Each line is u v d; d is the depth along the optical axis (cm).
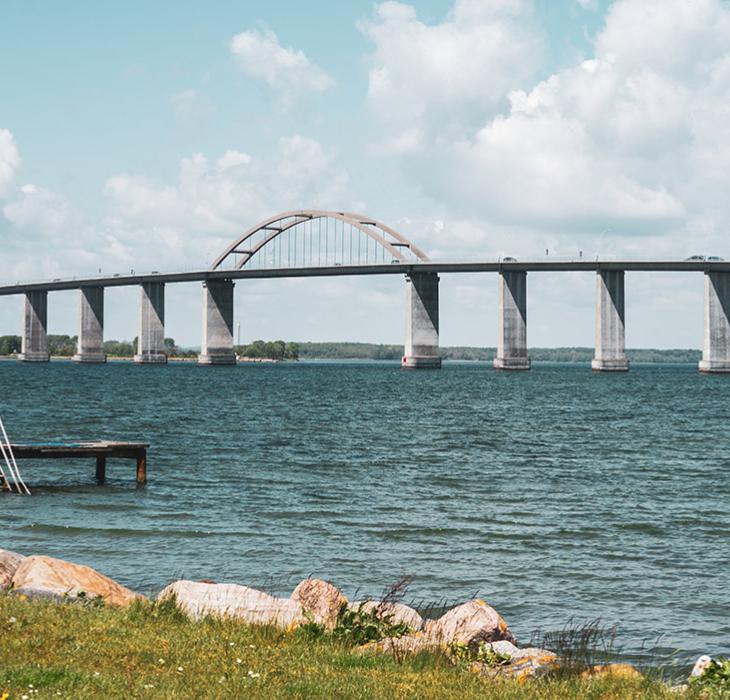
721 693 1186
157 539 2855
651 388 16350
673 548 2811
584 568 2520
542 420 8506
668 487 4188
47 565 1689
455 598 2189
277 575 2384
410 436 6644
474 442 6288
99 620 1425
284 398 11838
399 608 1631
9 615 1410
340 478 4338
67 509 3425
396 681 1205
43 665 1177
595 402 11819
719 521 3291
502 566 2531
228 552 2670
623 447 6088
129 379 18100
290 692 1112
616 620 2023
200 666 1220
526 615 2056
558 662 1434
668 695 1199
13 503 3566
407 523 3156
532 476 4522
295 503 3572
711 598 2217
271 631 1438
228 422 7750
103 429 6969
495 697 1152
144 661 1231
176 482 4150
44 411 8925
